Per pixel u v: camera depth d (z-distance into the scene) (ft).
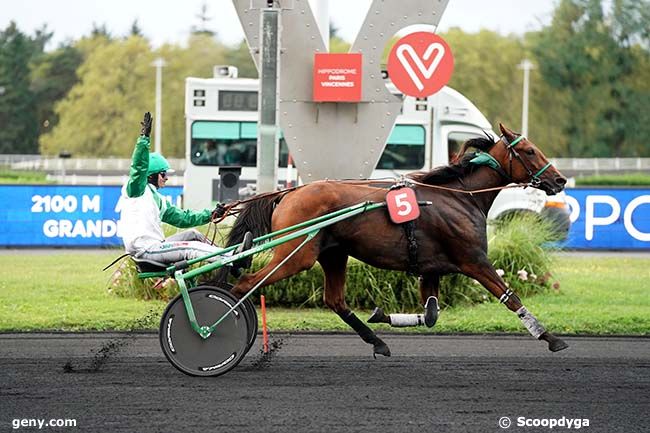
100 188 67.46
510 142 30.86
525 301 43.86
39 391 25.53
